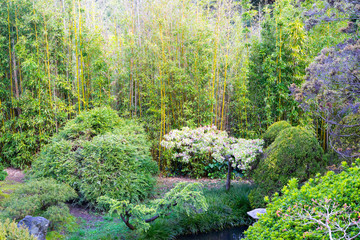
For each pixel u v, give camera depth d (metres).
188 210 3.94
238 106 7.55
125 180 4.90
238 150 4.99
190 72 7.23
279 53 6.75
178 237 4.30
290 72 6.93
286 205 2.33
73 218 4.47
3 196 4.95
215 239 4.27
